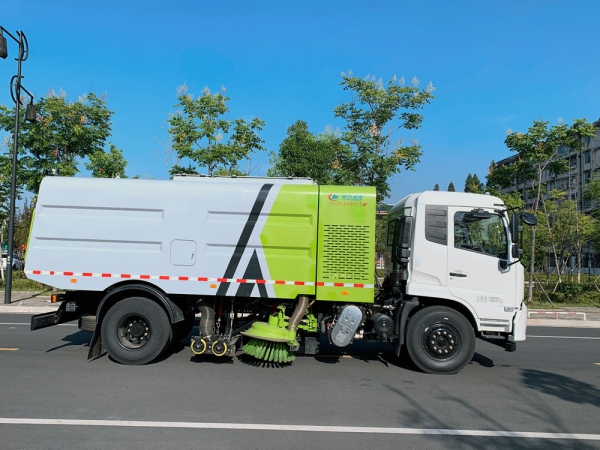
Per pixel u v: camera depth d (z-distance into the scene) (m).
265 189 7.40
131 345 7.41
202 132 15.34
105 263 7.40
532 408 5.71
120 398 5.68
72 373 6.79
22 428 4.65
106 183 7.46
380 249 10.03
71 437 4.45
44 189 7.46
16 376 6.59
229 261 7.34
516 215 7.37
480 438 4.71
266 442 4.46
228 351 7.38
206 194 7.40
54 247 7.44
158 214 7.42
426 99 15.59
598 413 5.56
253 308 7.75
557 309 16.34
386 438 4.65
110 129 18.09
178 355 8.15
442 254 7.44
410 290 7.43
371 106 15.87
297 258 7.35
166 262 7.37
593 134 16.67
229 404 5.56
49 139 16.67
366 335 7.70
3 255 24.97
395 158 15.55
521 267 7.48
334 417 5.22
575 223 19.30
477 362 8.33
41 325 7.33
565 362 8.48
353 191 7.40
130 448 4.23
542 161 17.64
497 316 7.38
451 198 7.57
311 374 7.13
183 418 5.04
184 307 7.75
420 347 7.33
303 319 7.64
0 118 16.77
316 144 23.23
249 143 16.02
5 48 13.03
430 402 5.87
